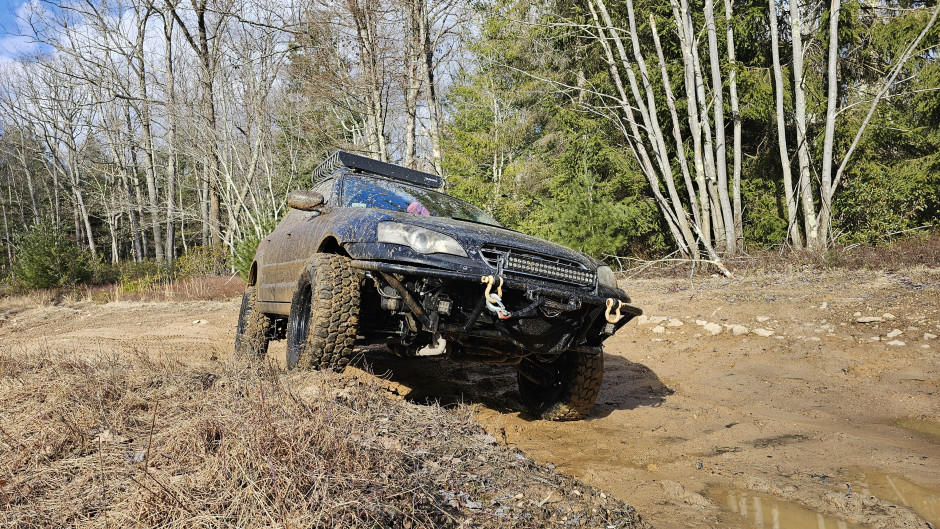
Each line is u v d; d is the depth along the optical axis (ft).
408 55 53.36
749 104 51.47
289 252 17.16
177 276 84.69
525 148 88.79
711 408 16.21
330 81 55.16
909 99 54.95
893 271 32.99
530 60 78.48
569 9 64.69
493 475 9.46
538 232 56.13
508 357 14.05
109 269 90.02
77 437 9.52
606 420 15.26
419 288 12.21
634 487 10.59
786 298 28.37
